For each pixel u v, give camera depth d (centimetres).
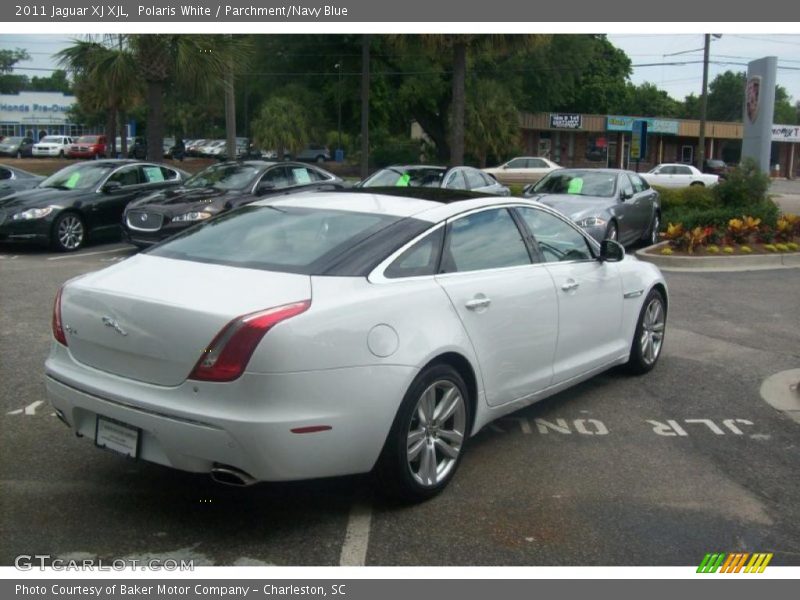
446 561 389
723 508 452
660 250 1443
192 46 1781
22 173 1808
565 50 4375
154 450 393
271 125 3881
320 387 380
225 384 368
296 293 392
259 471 375
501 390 496
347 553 393
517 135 4234
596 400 639
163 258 449
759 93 1973
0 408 582
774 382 695
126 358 396
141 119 6938
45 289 1021
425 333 427
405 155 4594
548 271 543
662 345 788
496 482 478
